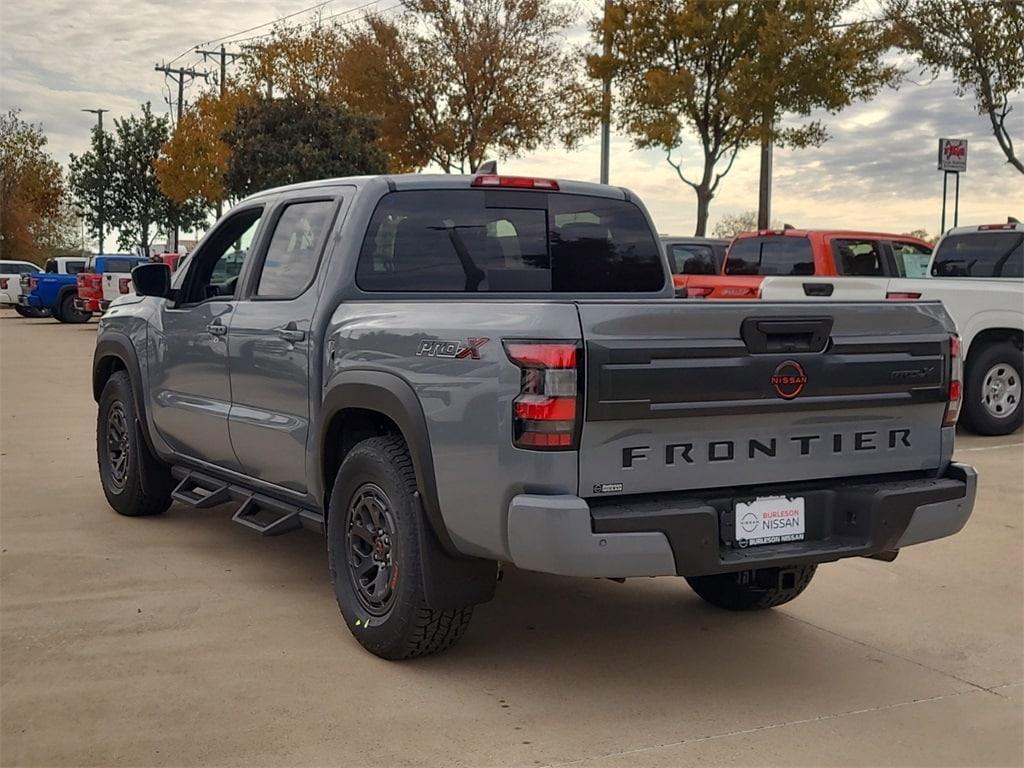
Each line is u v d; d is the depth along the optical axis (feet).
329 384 16.11
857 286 36.22
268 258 18.92
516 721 13.43
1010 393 35.99
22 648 15.61
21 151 204.33
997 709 14.19
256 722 13.24
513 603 18.30
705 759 12.50
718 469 13.65
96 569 19.62
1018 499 26.45
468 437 13.47
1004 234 36.17
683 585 19.63
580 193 18.69
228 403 19.34
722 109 67.26
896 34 62.34
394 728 13.15
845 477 14.79
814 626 17.44
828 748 12.88
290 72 111.04
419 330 14.40
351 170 94.63
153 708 13.60
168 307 21.49
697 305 13.23
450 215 17.54
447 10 98.07
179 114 163.22
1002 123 61.67
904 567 20.92
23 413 39.55
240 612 17.35
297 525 17.79
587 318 12.76
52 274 99.86
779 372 13.73
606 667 15.35
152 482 22.95
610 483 12.98
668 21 67.51
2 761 12.13
